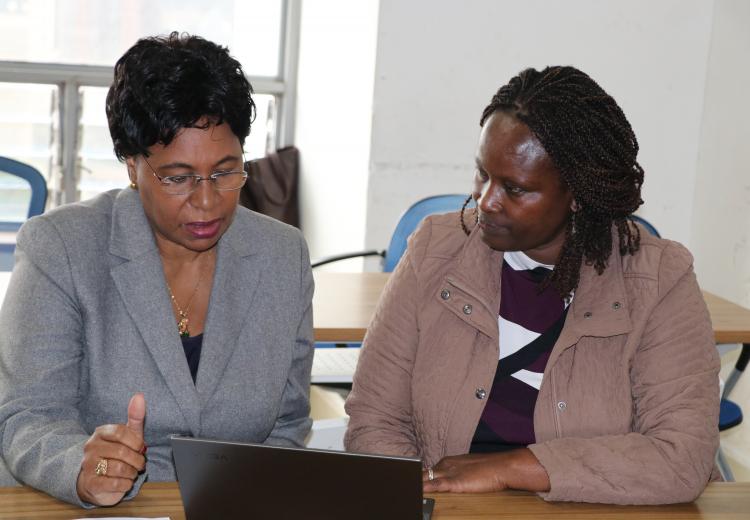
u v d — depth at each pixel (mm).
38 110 3969
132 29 4047
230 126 1416
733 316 2557
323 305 2453
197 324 1598
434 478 1453
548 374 1601
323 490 1185
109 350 1503
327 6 3930
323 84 3973
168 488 1415
